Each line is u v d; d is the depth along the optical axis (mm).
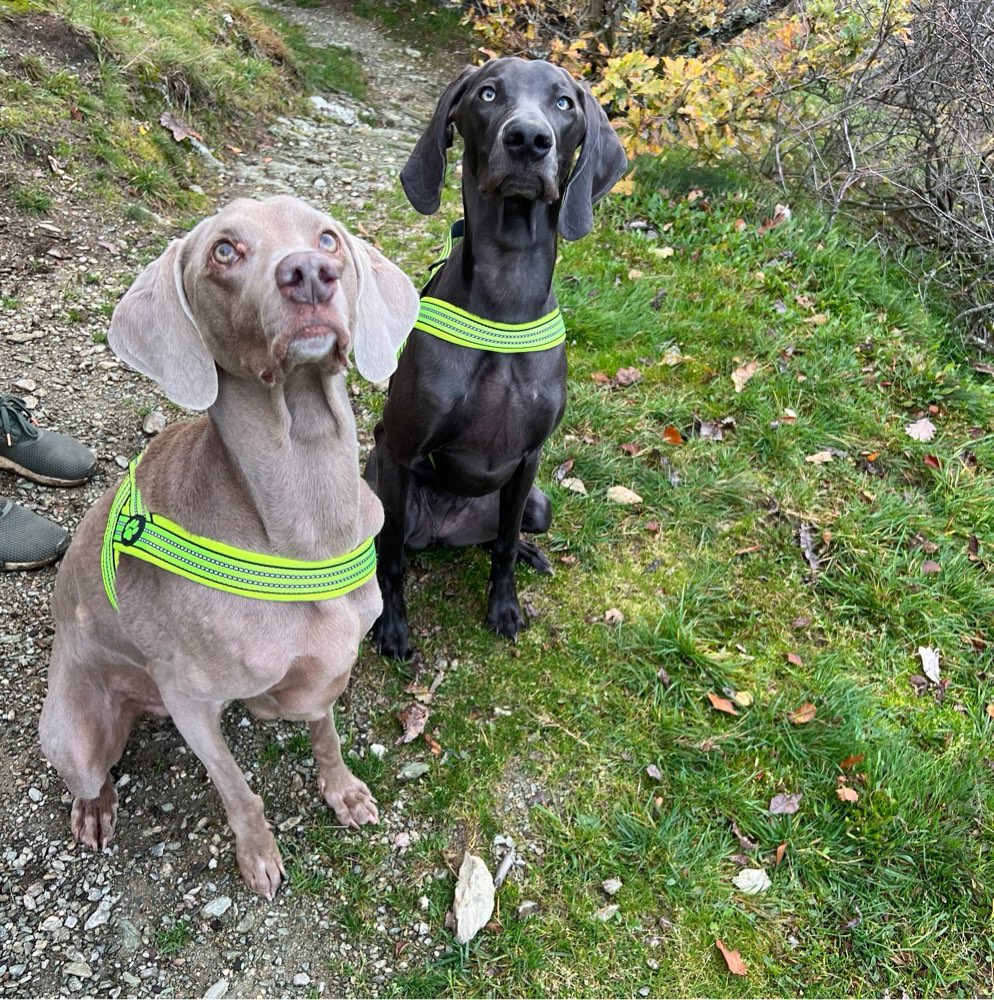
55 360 1527
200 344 720
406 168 1171
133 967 884
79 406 1454
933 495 1516
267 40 3002
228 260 678
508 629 1240
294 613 807
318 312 653
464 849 1008
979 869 1023
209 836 979
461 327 1043
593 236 2084
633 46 2469
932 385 1718
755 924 973
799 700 1192
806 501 1479
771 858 1031
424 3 3914
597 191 1141
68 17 2309
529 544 1361
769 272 1979
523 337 1056
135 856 958
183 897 933
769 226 2092
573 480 1486
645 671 1215
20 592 1178
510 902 968
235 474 765
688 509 1450
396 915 946
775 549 1410
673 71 2061
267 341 666
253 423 739
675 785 1090
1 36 2158
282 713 910
